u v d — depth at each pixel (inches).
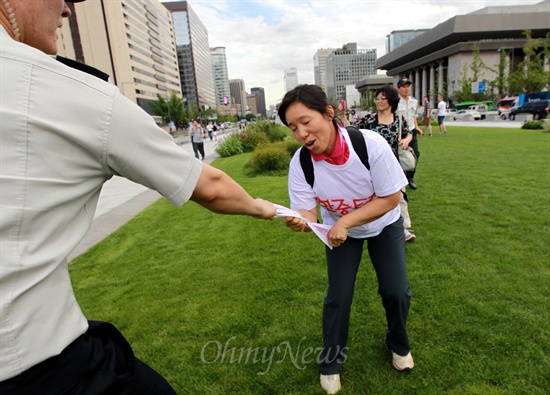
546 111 989.2
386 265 79.4
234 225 207.0
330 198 78.1
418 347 93.2
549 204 197.3
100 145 35.1
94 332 41.1
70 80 34.0
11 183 30.8
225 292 128.5
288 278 134.5
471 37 2343.8
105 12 2933.1
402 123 158.2
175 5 5172.2
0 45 31.6
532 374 81.9
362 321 106.3
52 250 34.0
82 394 36.5
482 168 308.3
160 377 46.0
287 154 431.8
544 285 116.6
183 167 40.5
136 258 168.1
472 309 106.6
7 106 30.9
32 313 32.8
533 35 2321.6
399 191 74.8
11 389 32.4
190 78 5300.2
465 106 1861.5
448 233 165.5
